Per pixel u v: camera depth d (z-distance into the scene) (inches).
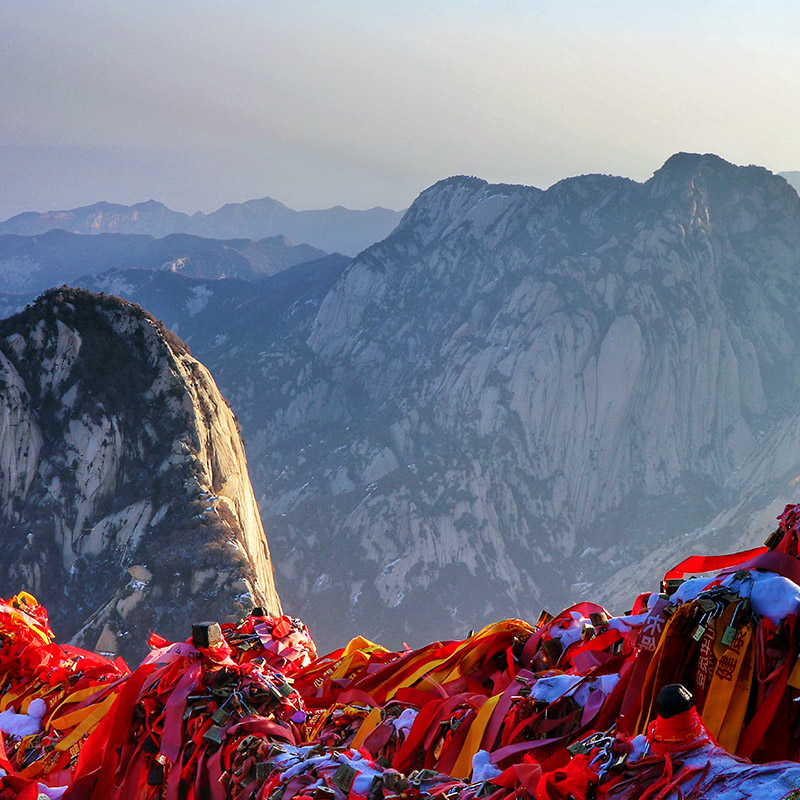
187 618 3127.5
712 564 148.8
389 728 146.3
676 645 122.7
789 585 116.9
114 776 150.9
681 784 83.0
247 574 3331.7
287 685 157.4
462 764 133.5
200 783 139.9
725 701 116.5
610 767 91.0
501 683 151.3
